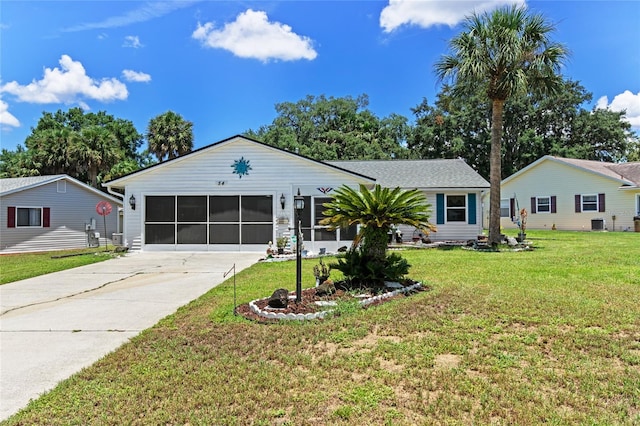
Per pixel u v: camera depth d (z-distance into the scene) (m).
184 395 3.49
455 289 7.43
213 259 13.45
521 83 13.90
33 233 18.41
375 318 5.60
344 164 21.59
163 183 15.41
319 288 6.85
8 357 4.55
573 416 3.03
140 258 13.79
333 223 7.54
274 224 15.22
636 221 22.03
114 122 43.38
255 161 15.31
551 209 25.80
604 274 8.88
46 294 8.02
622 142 34.50
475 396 3.38
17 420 3.13
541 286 7.66
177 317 6.05
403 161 21.84
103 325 5.77
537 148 34.34
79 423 3.08
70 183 20.19
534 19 14.27
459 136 36.03
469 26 14.55
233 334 5.13
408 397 3.38
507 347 4.45
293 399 3.38
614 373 3.76
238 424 3.01
